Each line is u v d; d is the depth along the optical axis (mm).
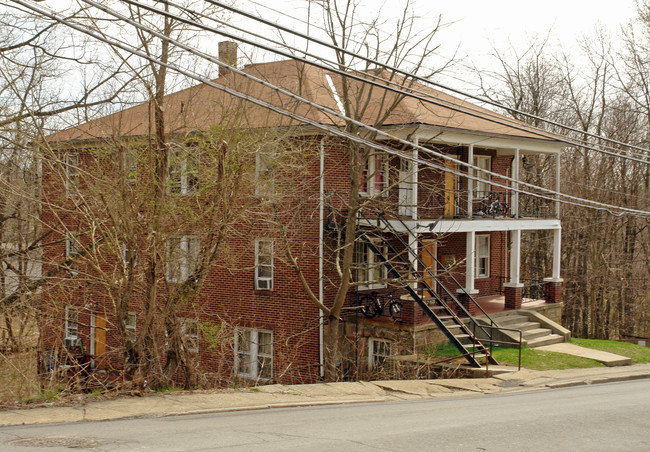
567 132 41219
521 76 41656
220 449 7973
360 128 20453
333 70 11031
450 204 25391
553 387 16344
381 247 24281
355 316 21344
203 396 12602
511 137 23938
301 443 8461
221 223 15289
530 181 39469
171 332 15086
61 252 23375
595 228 36156
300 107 22109
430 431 9570
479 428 9891
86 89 18422
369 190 23125
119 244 15336
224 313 23203
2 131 17109
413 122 20750
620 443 9055
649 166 36938
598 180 36625
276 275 22531
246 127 18609
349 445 8414
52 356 17547
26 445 8078
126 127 22688
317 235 21688
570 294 38469
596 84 39625
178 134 18375
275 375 21516
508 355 20062
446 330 18797
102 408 11008
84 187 18766
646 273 38312
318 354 21656
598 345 22859
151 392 12938
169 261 16875
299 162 20984
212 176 16078
